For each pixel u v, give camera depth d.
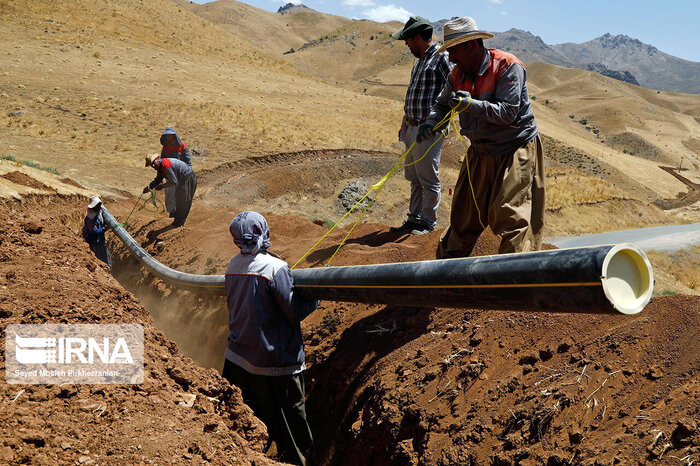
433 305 2.76
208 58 58.88
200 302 6.79
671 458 2.30
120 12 63.44
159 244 9.32
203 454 2.31
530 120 3.87
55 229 5.57
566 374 3.07
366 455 3.69
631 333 3.11
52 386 2.40
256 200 24.78
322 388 4.69
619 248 1.95
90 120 29.41
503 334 3.65
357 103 54.59
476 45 3.65
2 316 3.05
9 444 1.89
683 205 89.56
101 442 2.14
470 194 4.26
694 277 21.86
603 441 2.57
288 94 50.84
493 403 3.18
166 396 2.65
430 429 3.29
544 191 3.98
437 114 4.04
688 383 2.63
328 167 30.05
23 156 20.33
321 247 6.96
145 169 21.66
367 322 4.84
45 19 52.84
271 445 3.65
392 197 29.89
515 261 2.27
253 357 3.45
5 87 32.66
